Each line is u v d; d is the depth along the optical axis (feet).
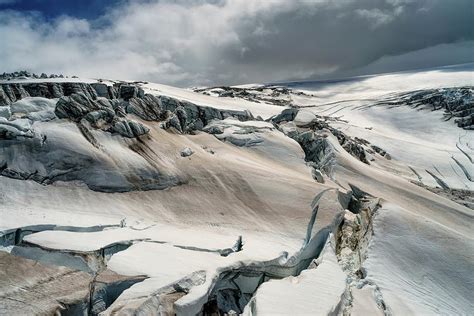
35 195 98.12
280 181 120.57
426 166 248.93
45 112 118.93
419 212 130.52
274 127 170.40
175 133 144.36
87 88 138.00
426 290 88.02
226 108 184.85
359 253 100.94
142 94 149.28
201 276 69.51
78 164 107.55
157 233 89.04
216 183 116.98
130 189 108.68
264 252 86.38
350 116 429.79
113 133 122.62
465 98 418.51
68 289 61.98
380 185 142.82
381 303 79.82
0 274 62.34
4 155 102.47
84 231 84.53
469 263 96.89
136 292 62.18
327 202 113.19
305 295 72.08
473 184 222.07
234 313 71.51
